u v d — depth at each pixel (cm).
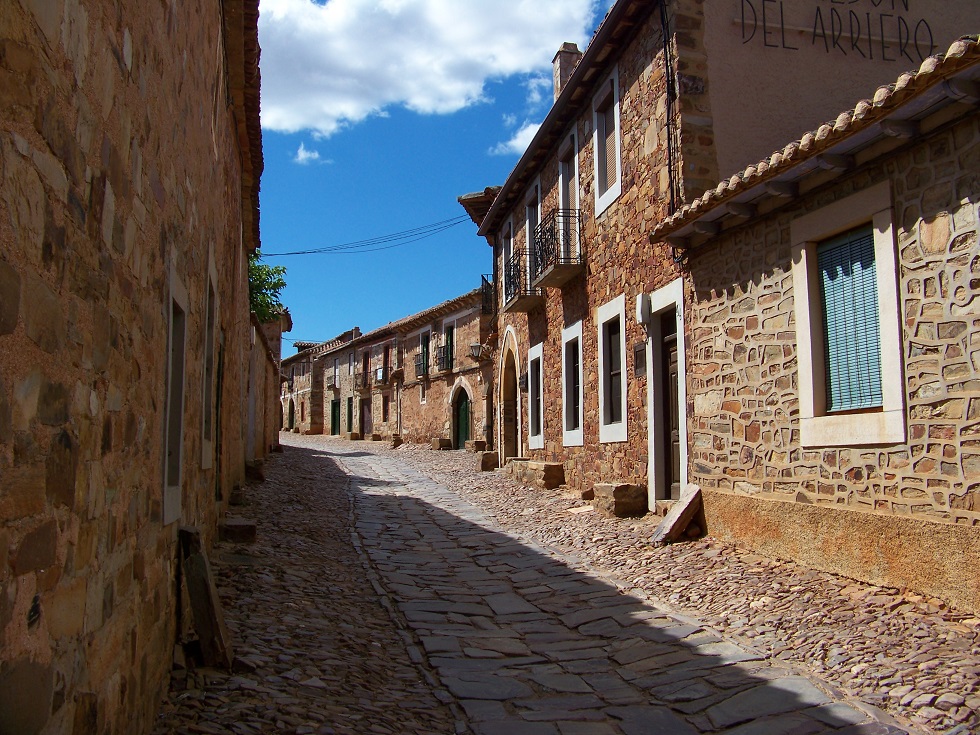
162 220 380
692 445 866
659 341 990
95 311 251
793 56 962
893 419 571
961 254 519
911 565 548
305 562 775
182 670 419
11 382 177
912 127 541
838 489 631
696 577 702
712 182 910
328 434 4534
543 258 1390
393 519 1132
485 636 599
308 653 498
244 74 848
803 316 675
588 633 602
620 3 997
